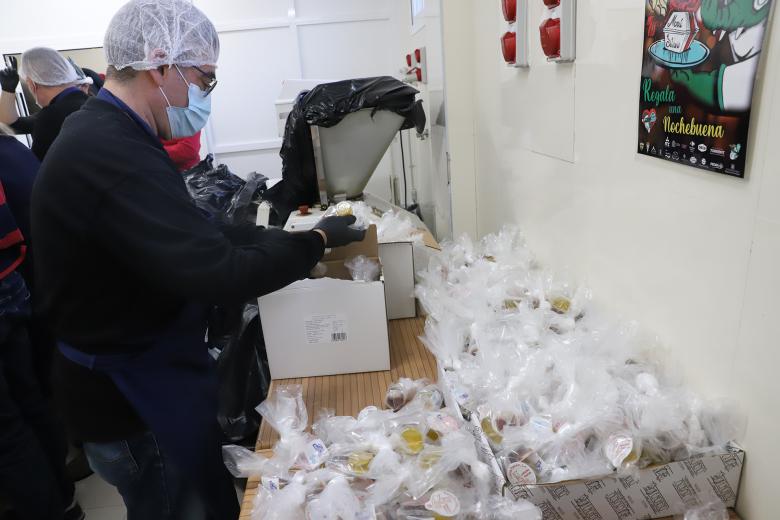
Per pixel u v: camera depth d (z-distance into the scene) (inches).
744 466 30.1
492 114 67.4
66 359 40.6
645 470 29.9
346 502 32.1
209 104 42.7
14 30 137.4
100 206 32.5
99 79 115.0
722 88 27.2
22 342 67.8
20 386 68.2
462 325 46.6
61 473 71.8
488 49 66.0
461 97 75.0
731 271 28.8
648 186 35.5
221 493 45.8
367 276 51.1
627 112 36.9
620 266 40.5
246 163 154.7
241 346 60.6
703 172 30.0
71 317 37.9
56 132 89.2
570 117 45.9
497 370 38.9
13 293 65.4
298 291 47.3
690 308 32.8
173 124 41.1
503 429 34.4
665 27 31.2
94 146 32.9
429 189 104.5
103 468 44.5
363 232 47.1
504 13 55.6
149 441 43.7
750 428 29.2
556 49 45.3
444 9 71.2
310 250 40.4
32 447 64.7
